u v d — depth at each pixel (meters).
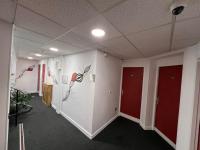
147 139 3.13
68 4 1.12
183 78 2.32
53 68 5.70
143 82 3.90
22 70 7.97
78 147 2.62
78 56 3.77
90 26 1.60
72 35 2.03
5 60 1.64
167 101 3.20
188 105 2.12
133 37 1.92
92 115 3.01
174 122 2.90
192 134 2.00
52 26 1.70
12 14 1.40
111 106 4.04
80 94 3.55
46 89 5.92
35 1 1.11
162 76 3.46
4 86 1.65
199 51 1.92
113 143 2.87
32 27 1.79
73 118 3.82
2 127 1.65
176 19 1.25
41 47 3.37
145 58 3.83
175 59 3.01
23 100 4.46
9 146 2.49
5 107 1.67
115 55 3.72
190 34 1.63
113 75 3.99
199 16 1.16
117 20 1.37
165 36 1.78
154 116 3.66
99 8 1.15
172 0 0.95
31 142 2.70
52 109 5.24
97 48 2.95
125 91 4.53
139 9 1.12
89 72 3.23
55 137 2.98
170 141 2.96
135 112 4.20
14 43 2.99
